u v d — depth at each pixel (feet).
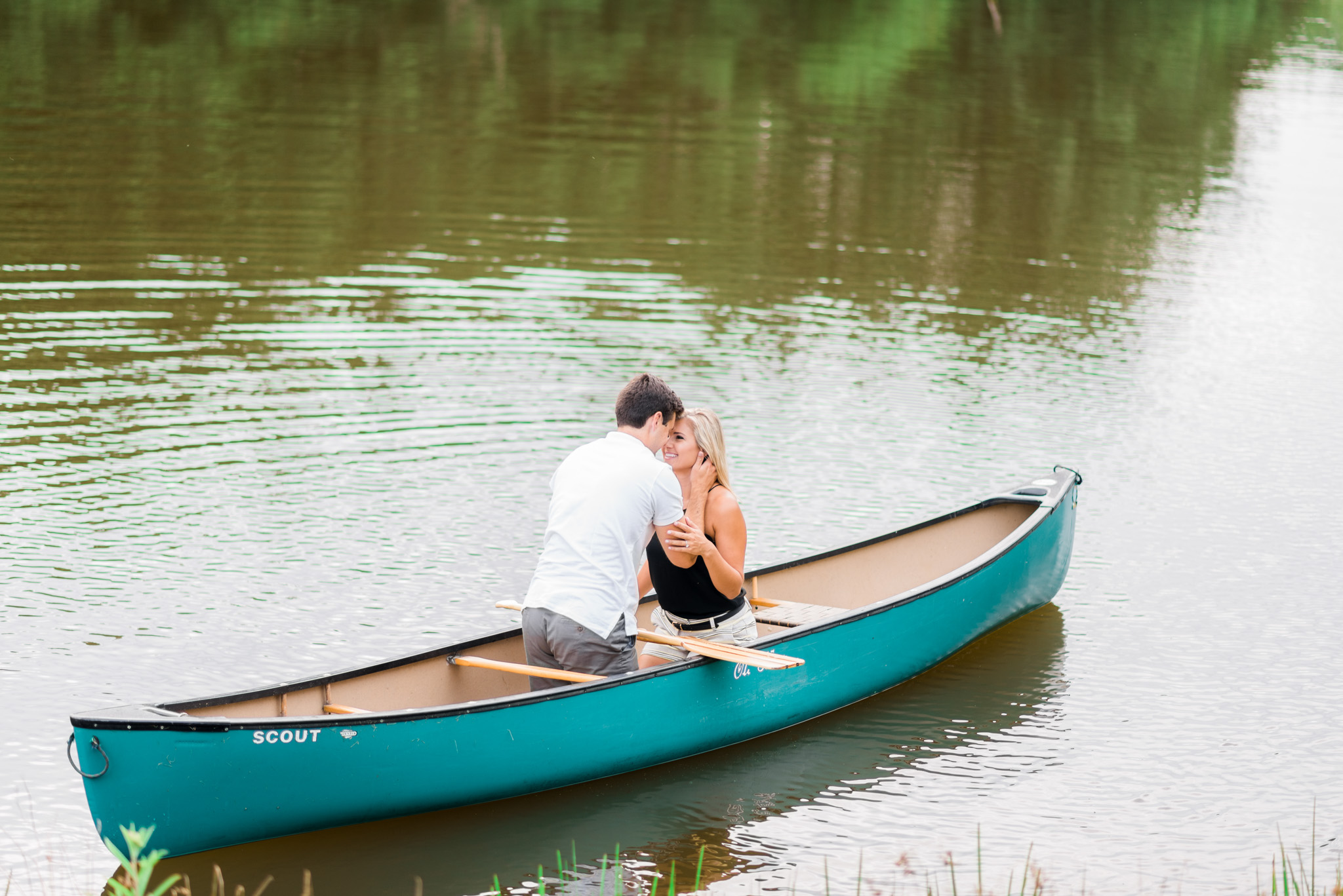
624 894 43.88
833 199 165.07
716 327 114.32
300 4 299.38
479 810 48.75
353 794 45.68
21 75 214.28
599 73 244.83
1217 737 55.72
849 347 110.52
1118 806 50.26
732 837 47.70
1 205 141.59
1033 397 100.12
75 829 46.24
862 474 83.30
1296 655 63.16
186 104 199.93
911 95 239.30
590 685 49.16
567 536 50.47
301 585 65.92
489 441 86.69
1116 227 159.12
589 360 103.76
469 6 310.65
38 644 58.65
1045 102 238.27
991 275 136.26
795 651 55.26
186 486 77.51
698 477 53.72
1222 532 77.71
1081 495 82.38
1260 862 46.52
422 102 211.61
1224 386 105.09
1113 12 342.23
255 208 146.30
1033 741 55.36
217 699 45.14
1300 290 136.15
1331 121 230.68
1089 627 66.39
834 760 53.57
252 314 112.06
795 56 271.28
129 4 284.41
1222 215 167.53
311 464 81.76
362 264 128.16
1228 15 348.18
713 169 177.17
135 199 146.72
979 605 62.85
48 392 91.66
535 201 156.15
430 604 64.59
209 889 43.06
